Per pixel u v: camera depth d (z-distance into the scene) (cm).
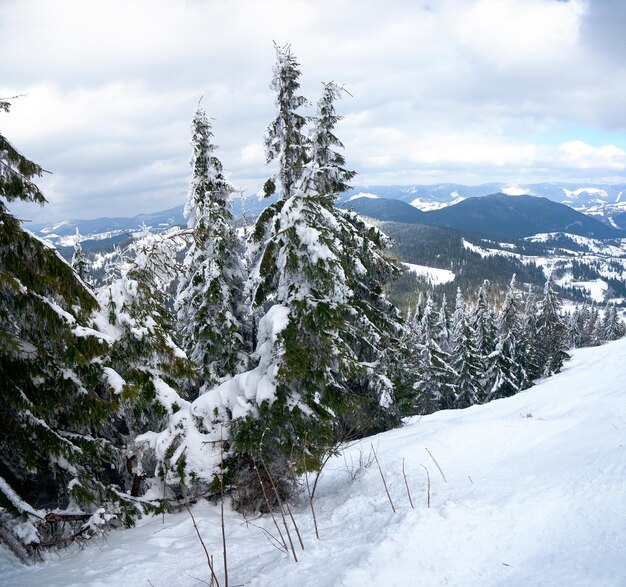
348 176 1286
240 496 837
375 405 1502
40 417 761
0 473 748
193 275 1346
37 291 679
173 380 996
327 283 870
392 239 1301
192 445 834
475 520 495
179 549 639
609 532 432
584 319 7850
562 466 661
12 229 627
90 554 664
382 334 1333
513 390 3453
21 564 648
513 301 3481
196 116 1298
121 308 888
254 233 1102
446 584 395
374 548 454
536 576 386
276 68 1128
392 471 882
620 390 1290
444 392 3003
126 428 1087
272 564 519
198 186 1322
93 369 789
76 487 724
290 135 1138
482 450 932
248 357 1309
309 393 861
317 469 823
